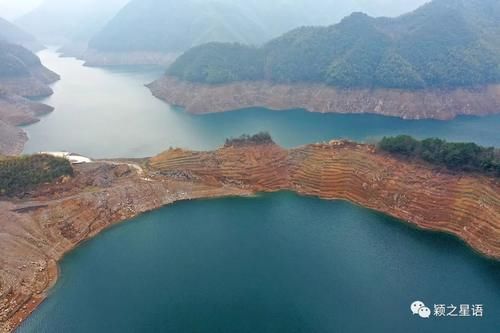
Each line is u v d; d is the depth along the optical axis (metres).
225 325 74.25
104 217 111.50
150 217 114.38
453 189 110.06
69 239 102.38
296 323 74.62
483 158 110.19
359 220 110.50
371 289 83.62
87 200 113.00
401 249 97.31
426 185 113.50
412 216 109.62
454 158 113.69
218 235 104.31
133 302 80.62
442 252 96.25
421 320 75.19
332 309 77.94
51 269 92.38
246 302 80.00
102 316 77.25
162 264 92.69
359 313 76.94
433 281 86.06
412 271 89.19
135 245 100.94
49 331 74.25
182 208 118.81
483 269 90.50
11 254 91.94
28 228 100.94
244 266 91.25
